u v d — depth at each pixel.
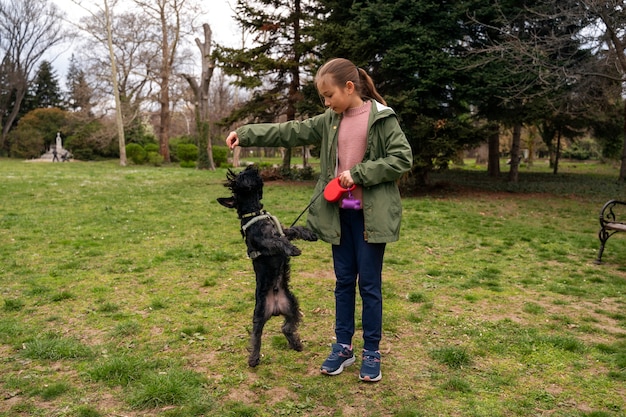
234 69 18.88
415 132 14.79
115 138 42.56
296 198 14.47
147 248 7.74
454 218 11.23
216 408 3.09
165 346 4.05
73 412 3.02
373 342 3.45
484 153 48.94
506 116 15.81
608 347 4.02
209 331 4.38
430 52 14.24
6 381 3.40
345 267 3.48
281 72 19.98
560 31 14.78
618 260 7.39
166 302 5.18
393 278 6.25
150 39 36.62
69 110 55.19
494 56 14.09
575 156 46.88
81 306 5.05
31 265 6.63
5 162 36.34
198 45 30.16
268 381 3.46
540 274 6.55
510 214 12.29
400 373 3.59
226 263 6.89
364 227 3.29
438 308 5.08
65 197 13.86
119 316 4.74
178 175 23.69
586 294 5.67
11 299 5.20
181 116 49.41
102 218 10.43
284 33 19.44
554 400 3.21
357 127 3.33
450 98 15.73
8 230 8.97
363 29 14.72
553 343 4.13
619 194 16.67
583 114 19.84
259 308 3.56
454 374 3.58
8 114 52.38
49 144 46.91
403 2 14.30
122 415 3.00
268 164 36.25
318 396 3.25
